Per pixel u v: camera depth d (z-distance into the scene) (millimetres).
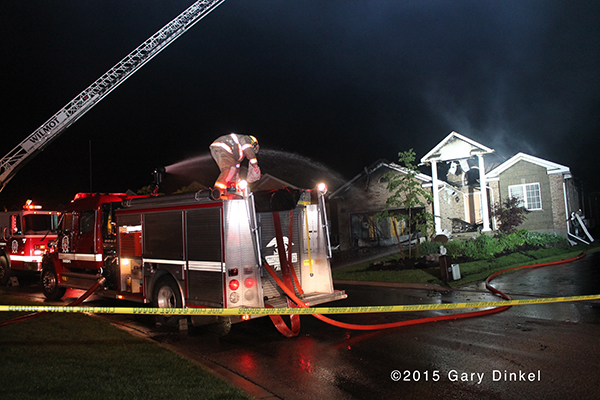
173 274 7281
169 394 4211
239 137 7020
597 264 13820
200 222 6809
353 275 14094
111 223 9414
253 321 8141
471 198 23500
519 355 5543
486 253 15578
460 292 10602
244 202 6672
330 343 6488
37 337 6422
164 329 7688
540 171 21797
